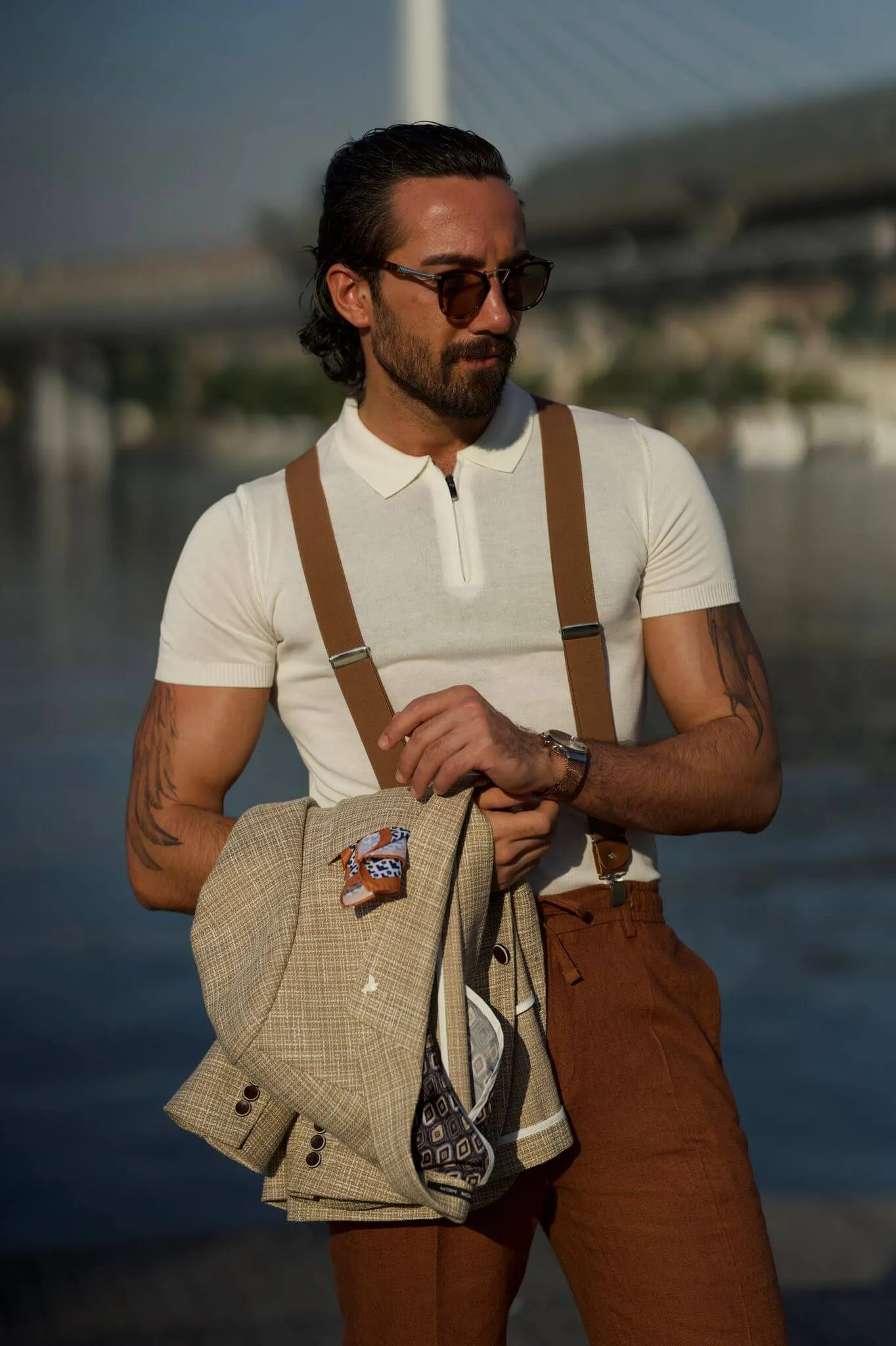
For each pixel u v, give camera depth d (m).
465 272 1.56
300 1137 1.54
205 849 1.65
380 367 1.64
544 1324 2.71
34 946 7.50
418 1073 1.44
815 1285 2.83
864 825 10.38
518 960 1.58
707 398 92.75
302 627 1.65
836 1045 5.71
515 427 1.66
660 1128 1.59
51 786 11.89
